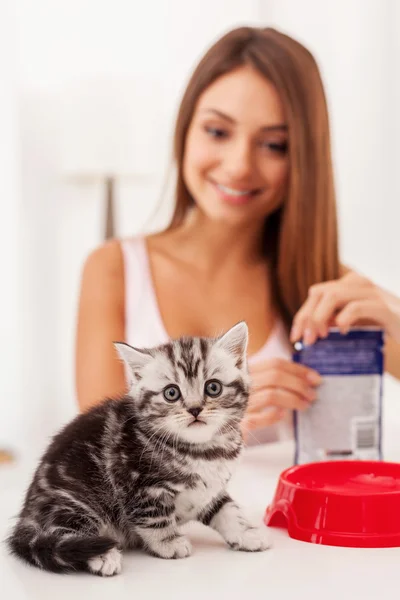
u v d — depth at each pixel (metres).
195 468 1.09
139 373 1.14
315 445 1.54
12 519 1.22
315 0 3.70
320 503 1.13
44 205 3.85
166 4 3.85
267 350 2.27
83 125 3.57
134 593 0.92
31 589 0.94
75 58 3.81
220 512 1.14
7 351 3.75
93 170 3.59
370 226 3.66
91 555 0.98
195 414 1.10
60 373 3.89
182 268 2.42
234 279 2.41
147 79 3.74
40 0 3.75
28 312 3.83
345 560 1.04
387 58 3.60
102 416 1.17
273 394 1.66
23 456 3.31
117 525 1.10
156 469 1.07
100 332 2.27
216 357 1.15
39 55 3.77
